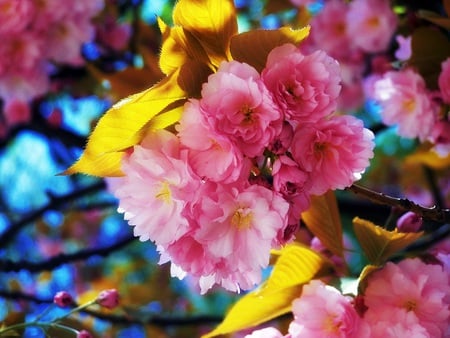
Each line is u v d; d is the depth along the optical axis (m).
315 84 0.76
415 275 0.85
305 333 0.83
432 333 0.83
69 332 0.98
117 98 1.20
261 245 0.74
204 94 0.74
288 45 0.76
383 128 1.36
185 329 1.70
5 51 1.27
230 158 0.74
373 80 1.29
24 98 1.33
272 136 0.74
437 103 1.02
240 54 0.77
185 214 0.74
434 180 1.46
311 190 0.76
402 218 0.90
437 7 1.15
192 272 0.76
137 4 1.59
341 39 1.42
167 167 0.74
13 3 1.23
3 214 1.92
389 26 1.23
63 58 1.34
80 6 1.32
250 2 1.61
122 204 0.76
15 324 1.01
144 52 1.23
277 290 0.87
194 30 0.77
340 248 0.90
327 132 0.76
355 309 0.84
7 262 1.23
